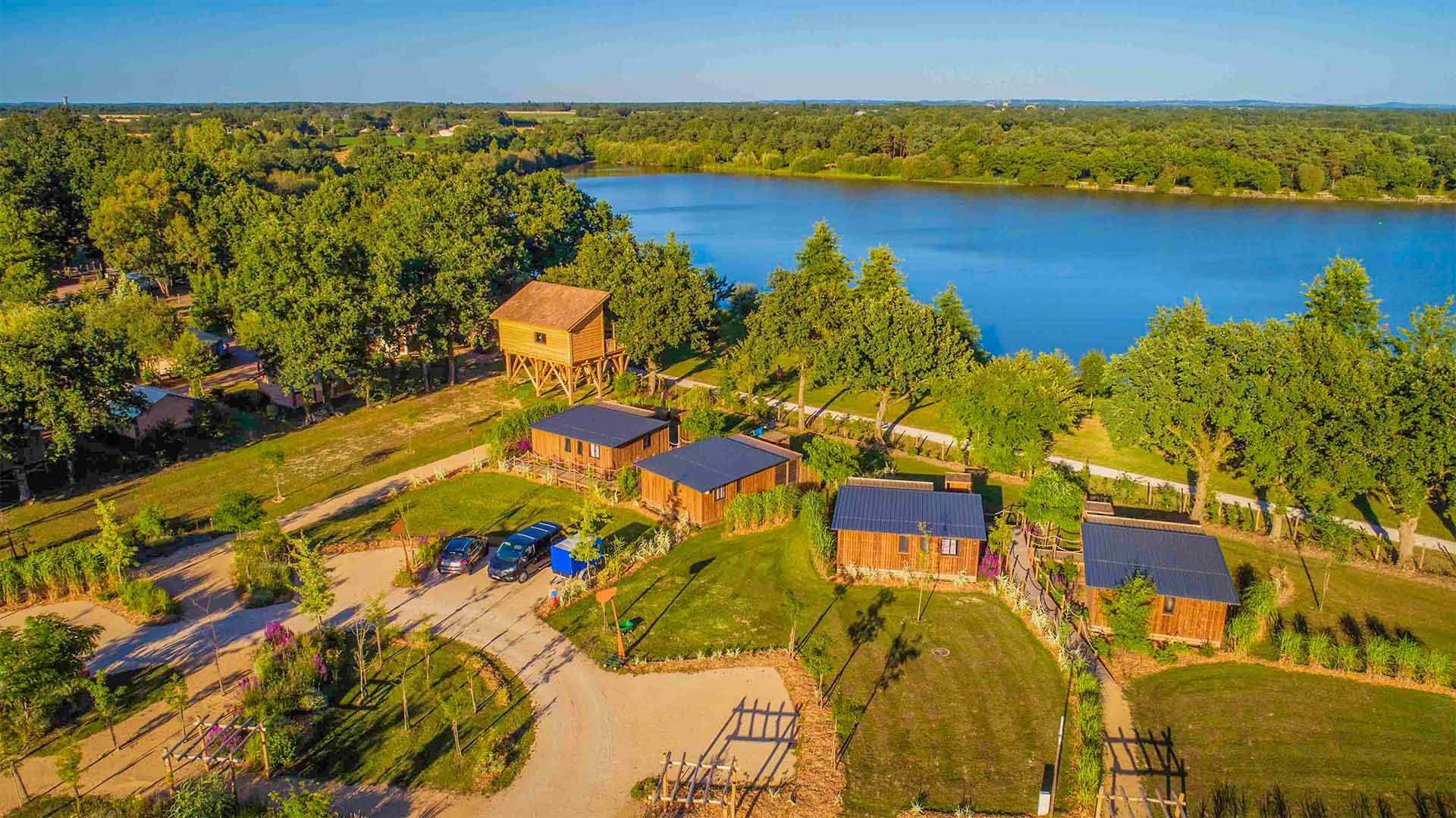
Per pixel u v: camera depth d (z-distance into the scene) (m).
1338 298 58.84
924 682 33.00
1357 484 40.25
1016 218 181.62
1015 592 38.50
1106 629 36.31
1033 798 27.17
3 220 96.44
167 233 102.06
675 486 46.75
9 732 28.53
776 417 64.19
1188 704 31.75
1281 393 41.94
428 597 38.94
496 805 26.70
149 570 41.44
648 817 26.20
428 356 68.56
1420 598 39.19
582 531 38.72
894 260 83.69
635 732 30.09
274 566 40.12
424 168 135.62
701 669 33.66
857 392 70.44
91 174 120.12
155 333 71.06
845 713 31.06
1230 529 46.38
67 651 30.41
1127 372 49.62
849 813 26.52
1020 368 52.38
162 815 25.84
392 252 70.94
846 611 37.94
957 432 52.81
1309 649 34.00
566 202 100.12
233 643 35.31
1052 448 58.22
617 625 34.66
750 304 93.50
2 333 52.09
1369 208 184.12
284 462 55.03
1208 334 47.91
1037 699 32.00
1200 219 176.00
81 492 51.00
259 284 62.75
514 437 55.03
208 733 29.30
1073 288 121.69
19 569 38.25
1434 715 30.92
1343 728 30.33
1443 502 47.69
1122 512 48.56
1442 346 45.94
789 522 46.50
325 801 24.45
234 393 68.75
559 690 32.31
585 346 65.06
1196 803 26.94
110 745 29.34
